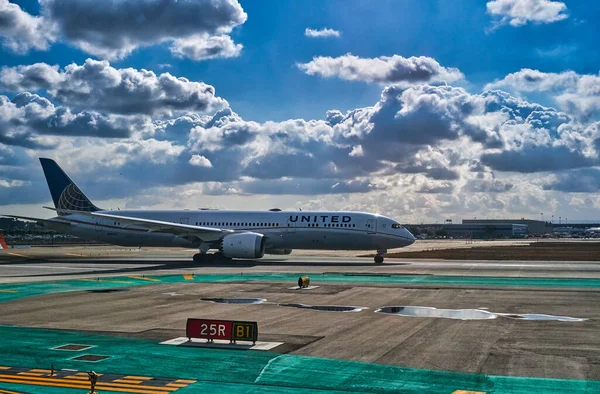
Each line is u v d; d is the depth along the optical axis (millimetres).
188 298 34406
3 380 16719
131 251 98750
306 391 15703
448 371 17688
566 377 16969
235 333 21391
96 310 29703
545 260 73062
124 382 16547
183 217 68438
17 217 68938
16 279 45938
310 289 39031
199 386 16156
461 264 64062
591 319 27219
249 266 59594
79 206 72062
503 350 20500
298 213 65438
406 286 41094
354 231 62875
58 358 19359
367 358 19297
